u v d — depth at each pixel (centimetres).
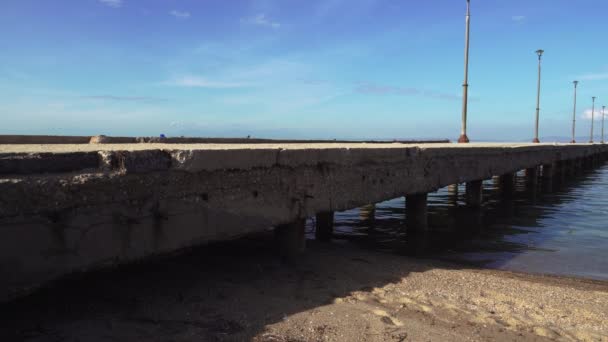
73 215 357
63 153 371
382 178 795
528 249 893
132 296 441
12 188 318
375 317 452
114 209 385
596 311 519
